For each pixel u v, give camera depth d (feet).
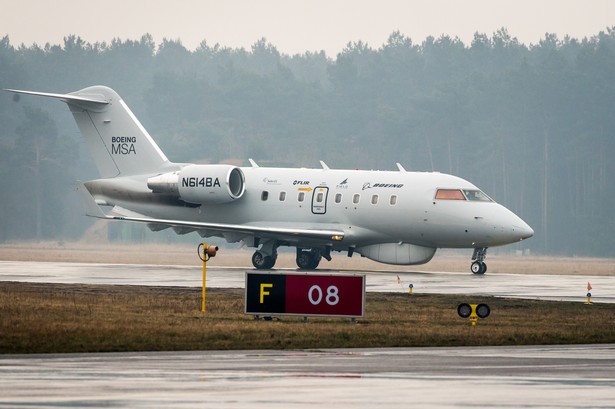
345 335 278.46
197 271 602.44
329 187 603.67
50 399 178.29
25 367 217.15
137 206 647.97
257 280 319.68
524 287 492.95
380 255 595.88
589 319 338.54
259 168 634.43
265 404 175.63
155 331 281.95
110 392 185.88
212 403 175.83
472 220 568.41
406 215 579.48
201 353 244.01
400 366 222.89
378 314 344.28
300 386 194.18
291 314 316.60
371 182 595.06
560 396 185.16
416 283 511.81
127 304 368.68
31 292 414.62
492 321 327.06
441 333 288.30
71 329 282.36
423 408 173.58
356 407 173.99
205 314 337.11
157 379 201.57
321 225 602.85
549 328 307.99
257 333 280.51
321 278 314.55
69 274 558.15
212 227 595.88
